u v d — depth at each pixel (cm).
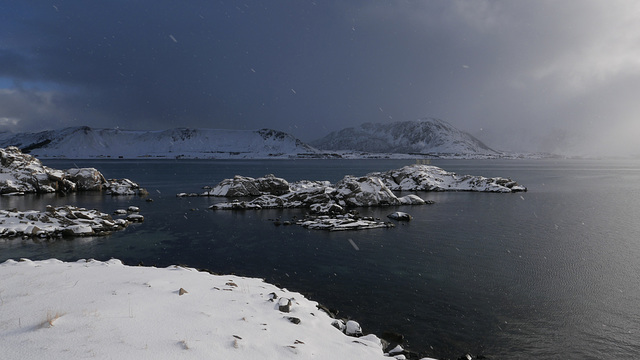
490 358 1380
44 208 5231
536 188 8756
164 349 813
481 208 5416
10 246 3064
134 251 2938
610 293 2023
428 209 5331
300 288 2108
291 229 3847
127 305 1073
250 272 2411
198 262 2642
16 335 826
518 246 3092
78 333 851
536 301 1911
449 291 2059
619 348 1455
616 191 7969
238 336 939
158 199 6444
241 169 17950
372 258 2739
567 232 3675
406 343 1480
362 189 5847
